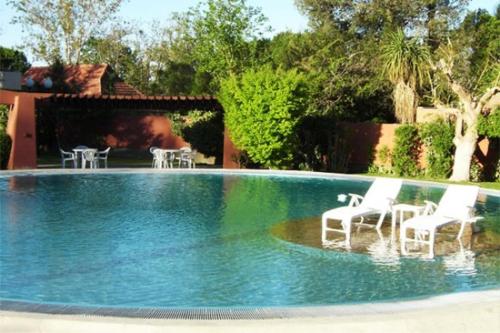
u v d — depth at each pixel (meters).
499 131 20.80
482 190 17.20
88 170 20.25
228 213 13.26
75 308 5.58
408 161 23.41
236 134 22.67
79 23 41.62
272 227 11.65
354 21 34.81
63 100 23.91
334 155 24.58
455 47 30.00
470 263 8.98
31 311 5.46
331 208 14.17
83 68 37.12
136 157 31.16
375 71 27.97
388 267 8.65
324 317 5.48
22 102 22.08
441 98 25.86
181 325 5.18
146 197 15.55
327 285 7.63
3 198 14.78
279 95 21.86
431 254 9.45
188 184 18.42
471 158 21.70
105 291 7.19
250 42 34.62
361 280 7.89
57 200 14.62
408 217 13.09
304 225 11.94
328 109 26.23
